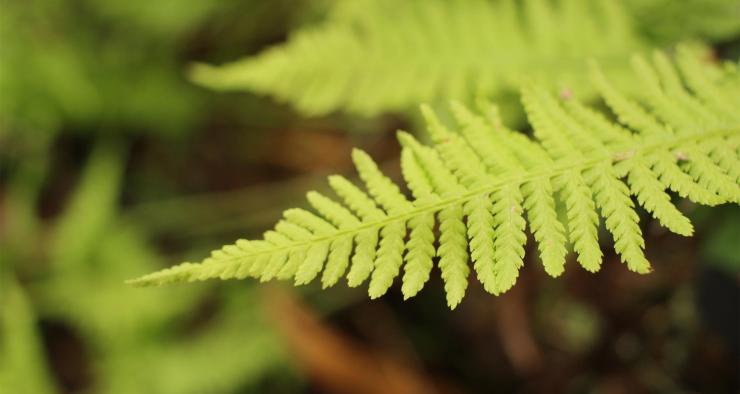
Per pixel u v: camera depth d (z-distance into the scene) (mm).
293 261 490
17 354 832
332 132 951
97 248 923
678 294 671
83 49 985
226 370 820
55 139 1023
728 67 534
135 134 1028
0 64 933
